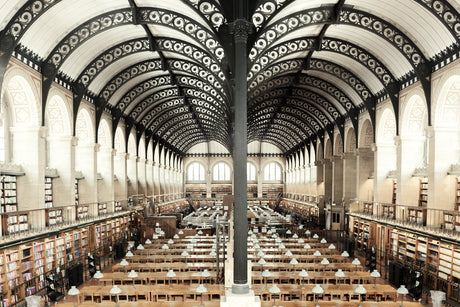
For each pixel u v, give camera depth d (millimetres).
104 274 17844
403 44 19531
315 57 25844
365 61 23312
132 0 17266
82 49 20750
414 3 16891
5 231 16594
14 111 18422
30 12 15203
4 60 15078
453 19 15742
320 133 42562
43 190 19047
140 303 13414
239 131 8477
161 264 19781
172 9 17812
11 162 19094
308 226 42188
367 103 27312
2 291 15047
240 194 8289
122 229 31766
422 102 22125
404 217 23125
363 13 19125
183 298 15055
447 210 18047
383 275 22062
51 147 22438
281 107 42875
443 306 16062
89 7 17688
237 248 8234
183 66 25703
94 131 26375
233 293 8031
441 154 19266
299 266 19391
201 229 35250
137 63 26266
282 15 17625
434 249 18578
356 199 31156
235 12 9438
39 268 18062
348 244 28109
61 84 21234
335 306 13211
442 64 18422
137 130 38375
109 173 29938
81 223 22562
